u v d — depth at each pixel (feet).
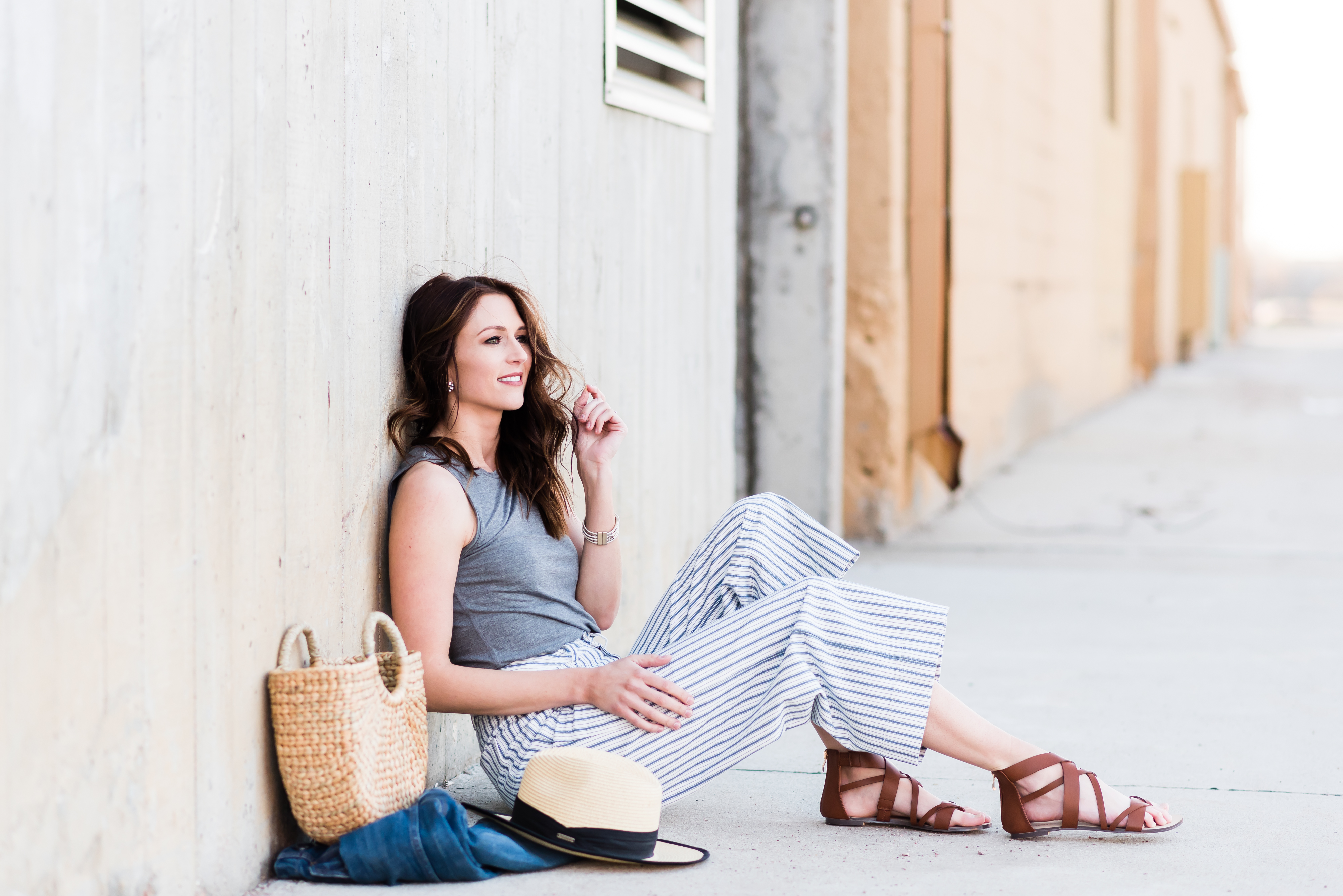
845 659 8.93
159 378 7.03
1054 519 25.70
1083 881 8.53
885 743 8.97
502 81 11.22
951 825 9.39
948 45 23.17
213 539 7.52
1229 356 93.15
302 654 8.54
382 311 9.31
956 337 26.96
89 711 6.63
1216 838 9.39
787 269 21.77
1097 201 48.55
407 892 8.11
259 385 7.91
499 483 9.46
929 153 23.24
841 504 22.90
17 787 6.19
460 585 9.27
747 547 9.68
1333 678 14.21
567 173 12.64
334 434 8.74
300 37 8.23
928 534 24.06
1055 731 12.21
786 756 11.64
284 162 8.10
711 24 16.30
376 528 9.36
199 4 7.27
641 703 8.84
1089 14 45.14
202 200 7.34
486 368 9.22
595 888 8.29
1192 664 14.82
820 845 9.20
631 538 14.35
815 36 21.36
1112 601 18.52
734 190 17.83
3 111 5.97
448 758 10.58
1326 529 24.40
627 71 14.46
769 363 21.94
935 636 8.92
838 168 21.62
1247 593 19.06
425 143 9.89
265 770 8.17
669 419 15.53
